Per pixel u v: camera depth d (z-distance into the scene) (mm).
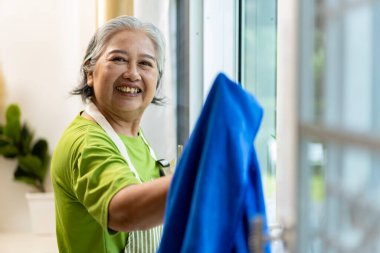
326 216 508
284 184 664
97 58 1294
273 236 604
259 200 721
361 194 463
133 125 1392
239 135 645
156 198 846
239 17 1972
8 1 3123
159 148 2258
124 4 2135
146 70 1326
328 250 506
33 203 3064
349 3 466
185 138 2203
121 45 1278
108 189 933
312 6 511
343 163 478
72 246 1155
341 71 472
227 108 646
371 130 438
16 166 3246
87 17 2771
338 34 477
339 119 469
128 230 915
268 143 1566
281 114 798
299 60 511
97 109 1288
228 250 631
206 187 621
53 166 1181
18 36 3152
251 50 1856
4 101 3201
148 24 1343
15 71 3176
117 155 1038
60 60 3160
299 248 521
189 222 622
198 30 2086
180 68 2254
